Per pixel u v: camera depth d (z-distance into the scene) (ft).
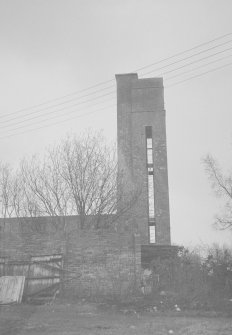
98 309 45.88
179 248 68.44
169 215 107.45
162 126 113.19
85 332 33.53
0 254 57.00
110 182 75.72
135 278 54.49
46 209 75.00
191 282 55.47
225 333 34.01
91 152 77.36
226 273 57.98
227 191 100.32
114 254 55.57
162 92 115.75
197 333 33.99
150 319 40.27
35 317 40.52
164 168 110.63
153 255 68.28
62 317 40.73
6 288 52.65
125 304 48.24
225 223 94.84
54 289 54.13
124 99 115.85
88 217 73.92
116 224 74.08
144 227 104.01
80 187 74.84
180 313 43.83
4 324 36.42
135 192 82.43
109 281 54.65
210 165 101.55
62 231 57.11
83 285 54.65
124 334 33.01
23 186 77.82
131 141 112.27
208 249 70.28
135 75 117.08
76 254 55.98
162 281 56.03
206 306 47.55
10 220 75.61
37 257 56.24
